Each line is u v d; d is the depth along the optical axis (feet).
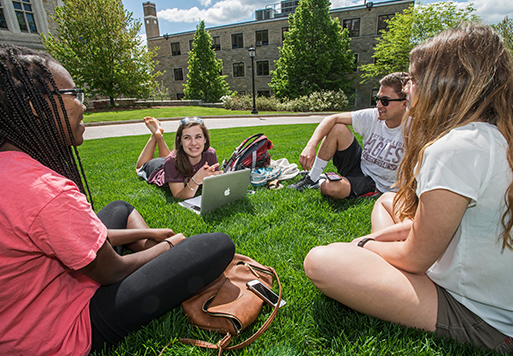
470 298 3.52
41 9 61.57
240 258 5.61
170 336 4.32
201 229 7.93
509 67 3.05
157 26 110.42
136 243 5.72
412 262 3.66
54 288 3.22
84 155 20.42
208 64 83.66
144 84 67.62
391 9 77.61
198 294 4.75
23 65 2.79
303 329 4.58
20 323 2.99
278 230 7.67
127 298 3.68
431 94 3.41
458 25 3.43
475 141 3.00
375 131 9.74
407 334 4.06
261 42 90.02
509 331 3.45
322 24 74.23
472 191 3.00
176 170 10.36
